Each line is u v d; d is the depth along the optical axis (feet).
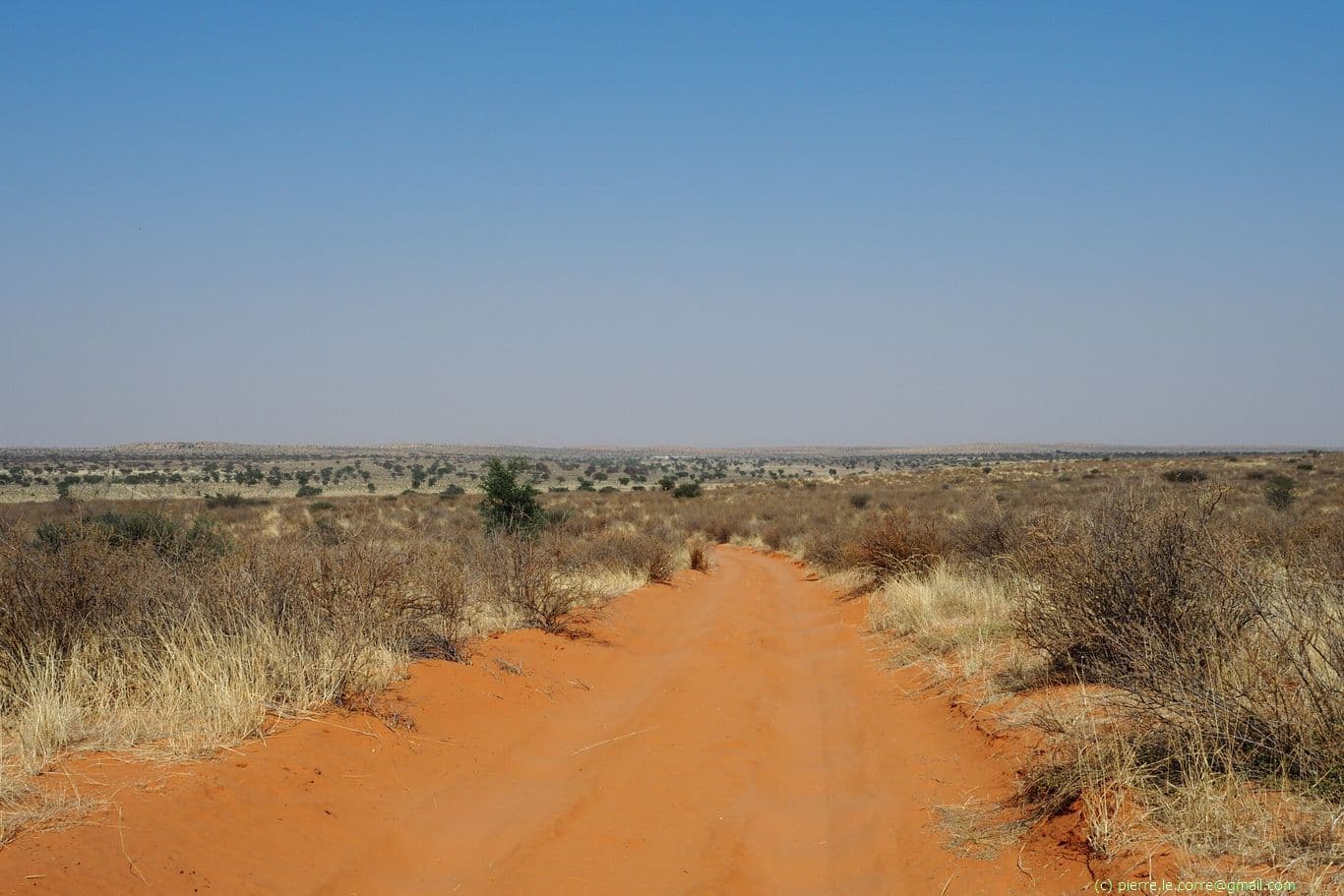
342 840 19.47
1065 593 29.37
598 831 21.94
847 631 52.60
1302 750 18.12
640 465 613.93
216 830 18.01
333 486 345.51
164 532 41.63
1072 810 19.58
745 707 34.60
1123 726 21.91
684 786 25.41
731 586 82.12
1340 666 19.45
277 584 31.50
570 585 49.67
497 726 29.19
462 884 18.56
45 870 15.03
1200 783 17.94
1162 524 27.66
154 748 21.33
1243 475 213.66
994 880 18.35
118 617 27.89
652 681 39.63
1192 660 22.08
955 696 32.19
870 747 29.32
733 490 303.89
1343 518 56.29
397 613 34.88
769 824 23.20
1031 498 156.97
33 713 21.80
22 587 27.07
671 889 18.71
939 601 48.70
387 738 25.25
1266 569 26.48
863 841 21.65
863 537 72.49
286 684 26.48
